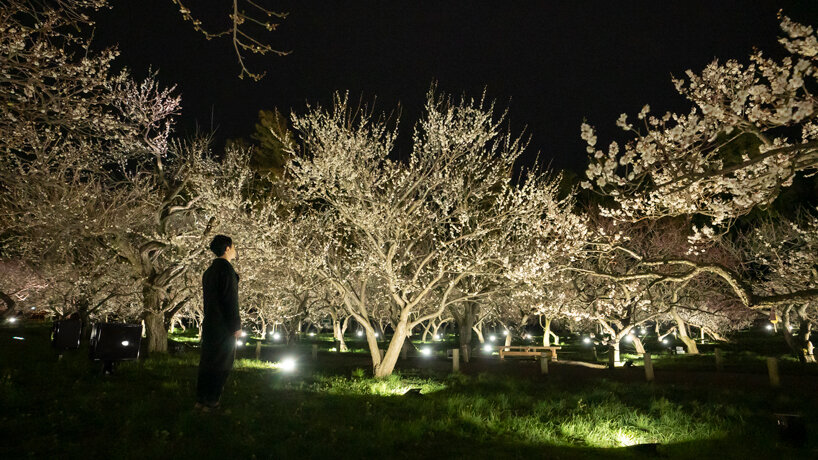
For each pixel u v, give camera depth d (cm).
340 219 1725
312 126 1536
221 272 610
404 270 2244
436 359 2403
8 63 766
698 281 2755
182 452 477
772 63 905
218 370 613
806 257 2088
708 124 785
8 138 916
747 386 1476
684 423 919
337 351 2833
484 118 1550
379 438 633
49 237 1620
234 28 505
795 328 3638
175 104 1745
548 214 1848
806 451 748
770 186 727
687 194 909
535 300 2203
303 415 705
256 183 2481
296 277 2259
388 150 1598
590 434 827
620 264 2755
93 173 1656
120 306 2539
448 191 1644
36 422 539
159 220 1797
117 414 591
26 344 1419
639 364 2230
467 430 777
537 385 1448
